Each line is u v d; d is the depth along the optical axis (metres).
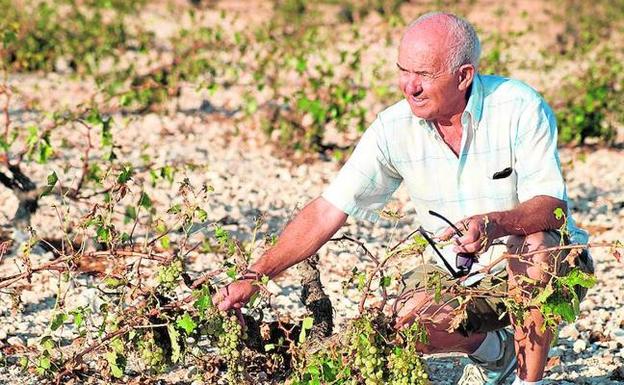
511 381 5.69
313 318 5.35
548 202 4.79
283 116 12.02
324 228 5.11
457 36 4.72
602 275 7.71
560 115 12.23
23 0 18.22
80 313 5.40
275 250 5.05
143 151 10.50
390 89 14.52
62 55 15.41
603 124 12.74
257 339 5.22
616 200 9.76
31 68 14.97
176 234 8.27
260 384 5.27
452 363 6.00
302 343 4.96
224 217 8.91
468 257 4.67
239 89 13.96
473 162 4.97
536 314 4.73
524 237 4.82
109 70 15.12
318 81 12.11
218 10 23.56
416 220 8.97
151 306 4.96
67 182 9.45
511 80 4.97
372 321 4.65
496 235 4.63
